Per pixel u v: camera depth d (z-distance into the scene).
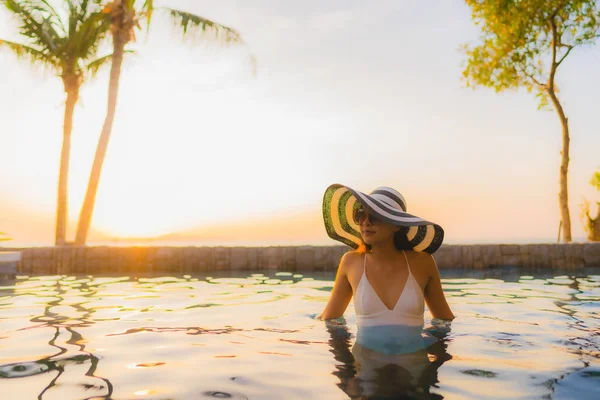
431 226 2.92
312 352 2.26
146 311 3.52
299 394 1.70
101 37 12.23
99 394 1.69
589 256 7.67
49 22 12.20
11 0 11.48
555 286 5.15
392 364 2.05
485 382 1.80
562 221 11.45
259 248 7.76
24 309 3.64
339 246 7.70
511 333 2.64
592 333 2.63
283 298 4.27
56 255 7.39
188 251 7.63
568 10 11.79
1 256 6.39
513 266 7.71
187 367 2.04
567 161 11.60
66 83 12.22
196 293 4.65
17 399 1.64
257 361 2.12
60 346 2.42
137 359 2.17
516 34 12.09
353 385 1.79
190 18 11.81
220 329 2.82
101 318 3.22
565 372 1.91
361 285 2.88
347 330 2.74
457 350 2.27
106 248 7.58
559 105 11.80
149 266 7.58
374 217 2.85
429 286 3.00
